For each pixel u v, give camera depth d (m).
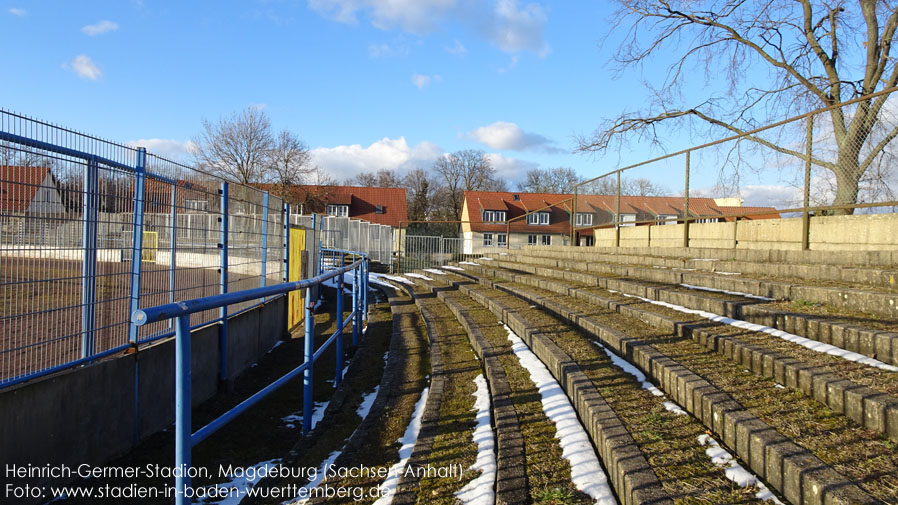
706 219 9.41
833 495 2.09
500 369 5.02
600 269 9.59
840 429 2.74
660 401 3.67
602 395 3.79
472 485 2.88
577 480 2.78
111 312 4.33
